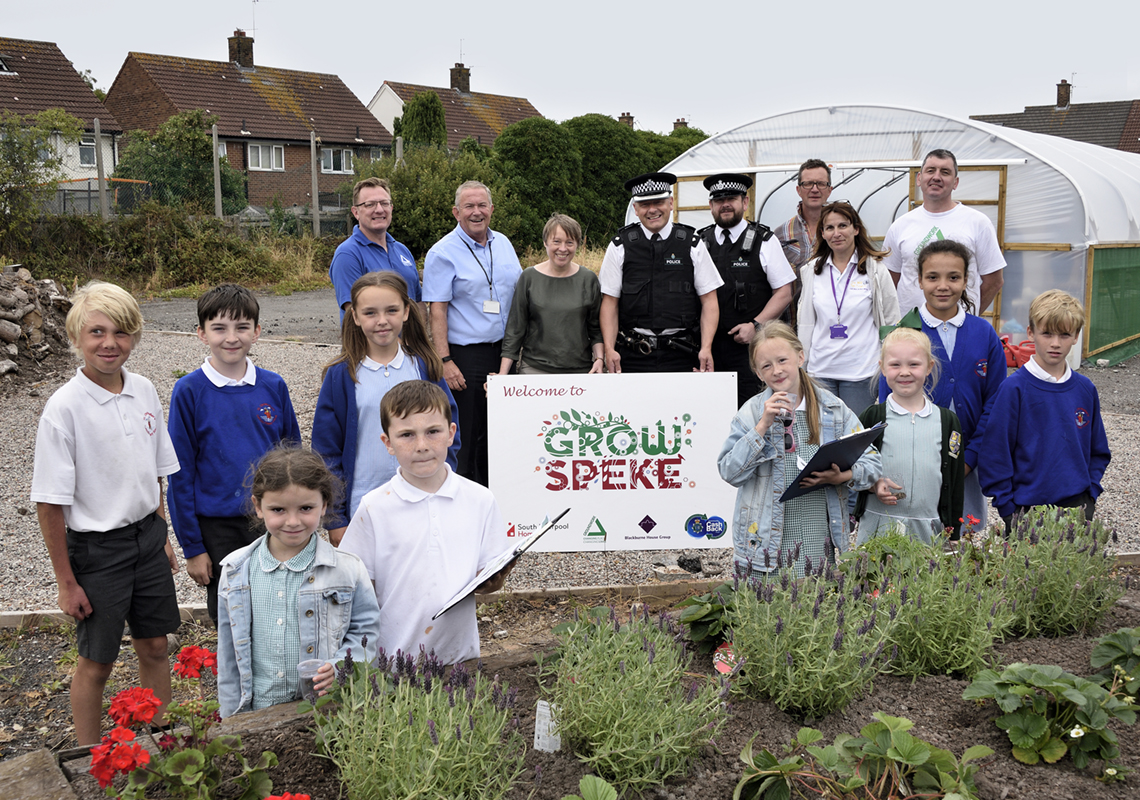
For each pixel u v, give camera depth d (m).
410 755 2.30
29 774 2.54
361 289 4.05
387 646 3.21
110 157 33.78
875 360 5.74
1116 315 14.16
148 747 2.60
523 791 2.50
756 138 14.59
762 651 2.95
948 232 6.43
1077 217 12.46
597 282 6.20
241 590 3.00
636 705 2.58
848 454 3.51
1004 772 2.63
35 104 32.94
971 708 2.97
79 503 3.42
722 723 2.64
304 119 41.28
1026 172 12.73
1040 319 4.38
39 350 11.20
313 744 2.69
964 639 3.18
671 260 5.96
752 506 3.95
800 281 6.82
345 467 4.16
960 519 4.40
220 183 28.34
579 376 5.34
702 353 5.97
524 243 29.50
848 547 3.91
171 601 3.69
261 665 2.99
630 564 5.71
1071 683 2.69
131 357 12.59
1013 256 13.04
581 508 5.38
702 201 14.66
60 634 4.79
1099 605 3.65
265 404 4.02
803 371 3.92
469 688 2.70
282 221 27.48
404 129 32.16
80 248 22.31
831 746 2.46
